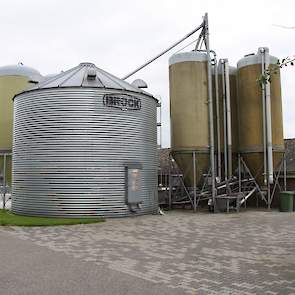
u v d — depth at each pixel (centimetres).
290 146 3206
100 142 1983
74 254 1105
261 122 2508
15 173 2152
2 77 2867
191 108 2442
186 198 2520
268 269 938
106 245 1246
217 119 2542
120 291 762
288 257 1068
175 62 2505
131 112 2088
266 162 2467
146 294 745
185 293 752
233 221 1878
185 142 2430
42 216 1962
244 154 2569
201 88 2466
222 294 748
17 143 2141
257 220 1920
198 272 909
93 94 1995
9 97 2842
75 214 1928
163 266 966
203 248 1195
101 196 1958
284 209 2384
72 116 1977
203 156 2439
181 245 1246
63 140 1969
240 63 2606
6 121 2825
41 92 2025
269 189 2473
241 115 2597
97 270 923
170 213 2281
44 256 1076
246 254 1107
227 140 2548
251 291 765
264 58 2503
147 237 1402
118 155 2017
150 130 2200
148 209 2145
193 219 1953
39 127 2017
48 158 1980
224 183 2484
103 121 1998
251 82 2536
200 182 2484
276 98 2539
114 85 2088
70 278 851
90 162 1961
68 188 1942
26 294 739
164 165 3391
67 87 1988
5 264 979
